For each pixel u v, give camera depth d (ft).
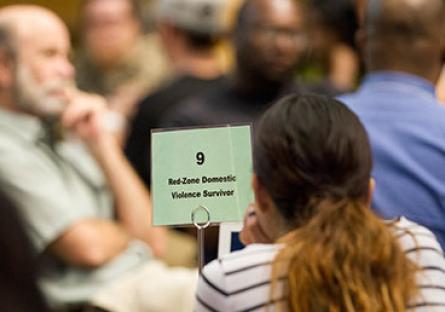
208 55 29.25
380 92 18.62
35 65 23.20
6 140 22.85
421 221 17.84
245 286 14.05
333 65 31.71
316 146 14.37
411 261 14.21
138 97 34.04
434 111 18.31
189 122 25.82
